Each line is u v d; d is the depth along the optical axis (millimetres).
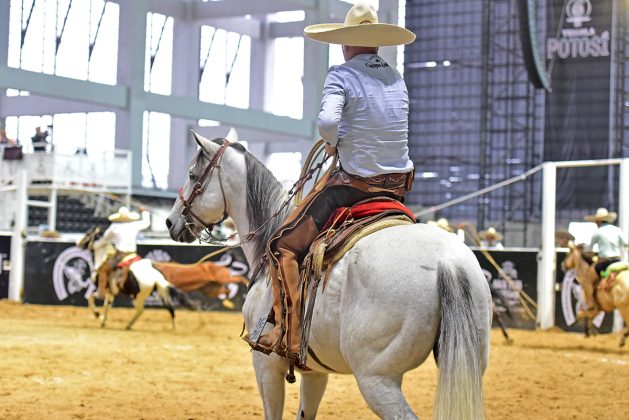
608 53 34938
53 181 31844
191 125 48375
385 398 4617
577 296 19562
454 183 39344
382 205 5281
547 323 19656
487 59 36719
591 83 35188
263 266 5848
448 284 4465
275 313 5438
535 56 33562
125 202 34062
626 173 18594
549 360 14570
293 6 43875
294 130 44750
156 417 8750
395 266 4645
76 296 23828
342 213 5266
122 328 18781
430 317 4523
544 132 35844
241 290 22766
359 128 5316
